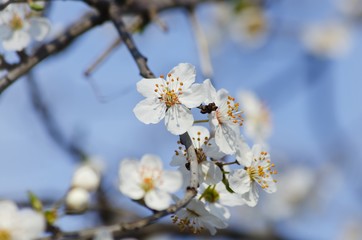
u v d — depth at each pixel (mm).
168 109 488
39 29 551
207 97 488
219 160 497
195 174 467
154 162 524
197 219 492
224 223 491
